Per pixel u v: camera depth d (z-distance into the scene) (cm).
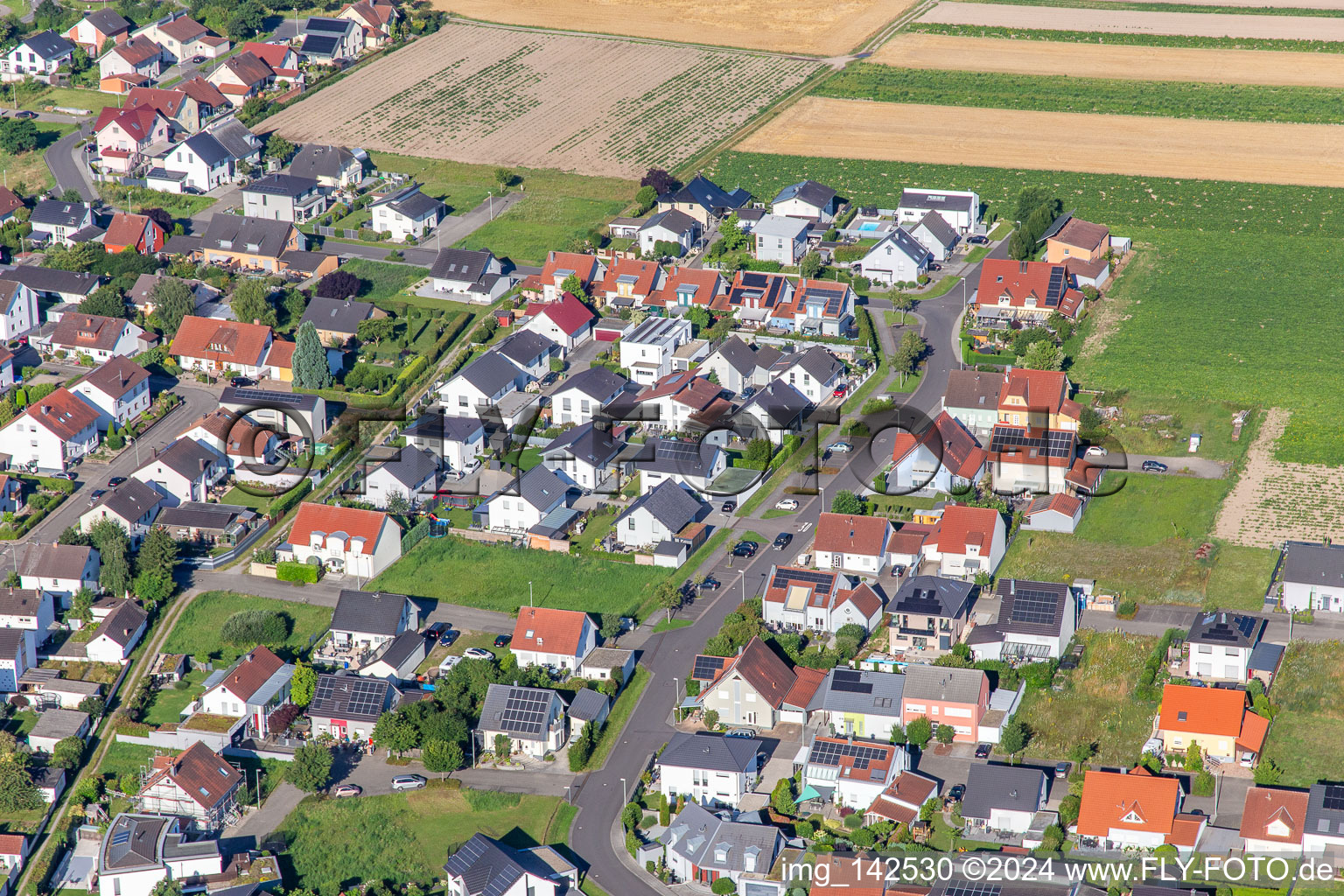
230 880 17338
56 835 18375
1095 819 17625
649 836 18088
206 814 18375
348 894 17225
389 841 18175
